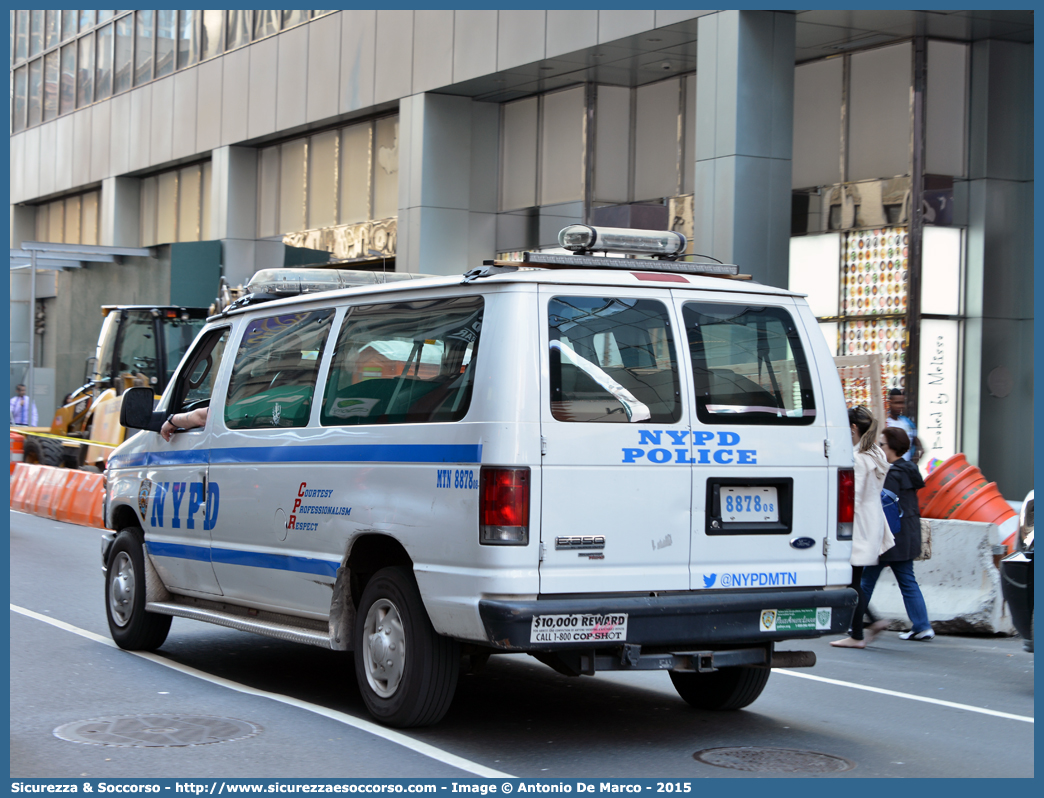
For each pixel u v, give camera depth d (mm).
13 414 28828
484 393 5980
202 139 32469
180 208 35125
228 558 7742
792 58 18359
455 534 5988
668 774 5773
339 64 27047
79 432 22688
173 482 8391
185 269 30391
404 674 6316
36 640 9141
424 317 6551
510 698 7500
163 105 34406
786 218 18344
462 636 5953
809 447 6637
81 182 39125
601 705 7355
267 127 29688
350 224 27969
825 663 9086
